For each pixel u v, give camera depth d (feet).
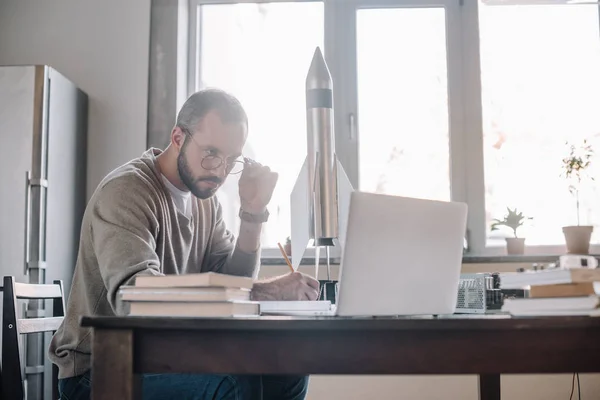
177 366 3.30
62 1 10.62
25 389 8.27
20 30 10.61
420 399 9.76
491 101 10.82
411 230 3.80
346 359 3.23
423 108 10.82
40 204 8.69
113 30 10.53
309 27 10.99
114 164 10.31
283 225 10.57
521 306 3.51
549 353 3.21
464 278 5.41
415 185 10.71
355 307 3.65
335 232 4.50
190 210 6.23
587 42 10.85
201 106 5.83
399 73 10.87
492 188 10.68
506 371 3.20
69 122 9.66
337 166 4.55
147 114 10.36
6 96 8.85
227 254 6.66
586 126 10.71
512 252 10.11
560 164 10.64
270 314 4.19
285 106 10.85
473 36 10.80
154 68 10.43
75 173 9.83
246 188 6.47
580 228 9.22
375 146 10.78
